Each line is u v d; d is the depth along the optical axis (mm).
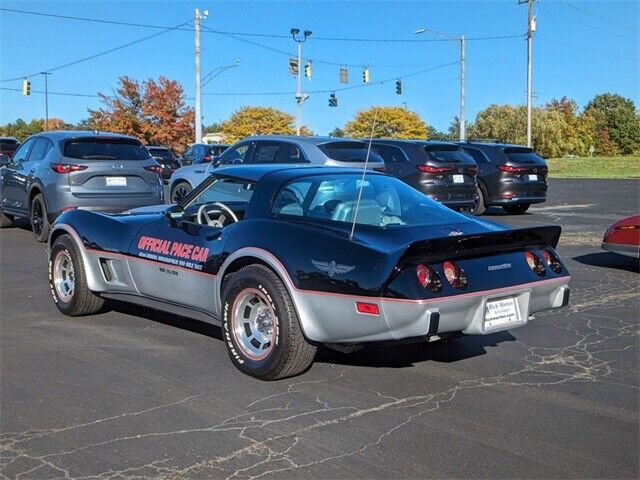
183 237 5777
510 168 17062
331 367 5406
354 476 3635
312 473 3664
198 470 3688
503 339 6258
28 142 12578
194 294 5637
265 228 5137
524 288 4930
